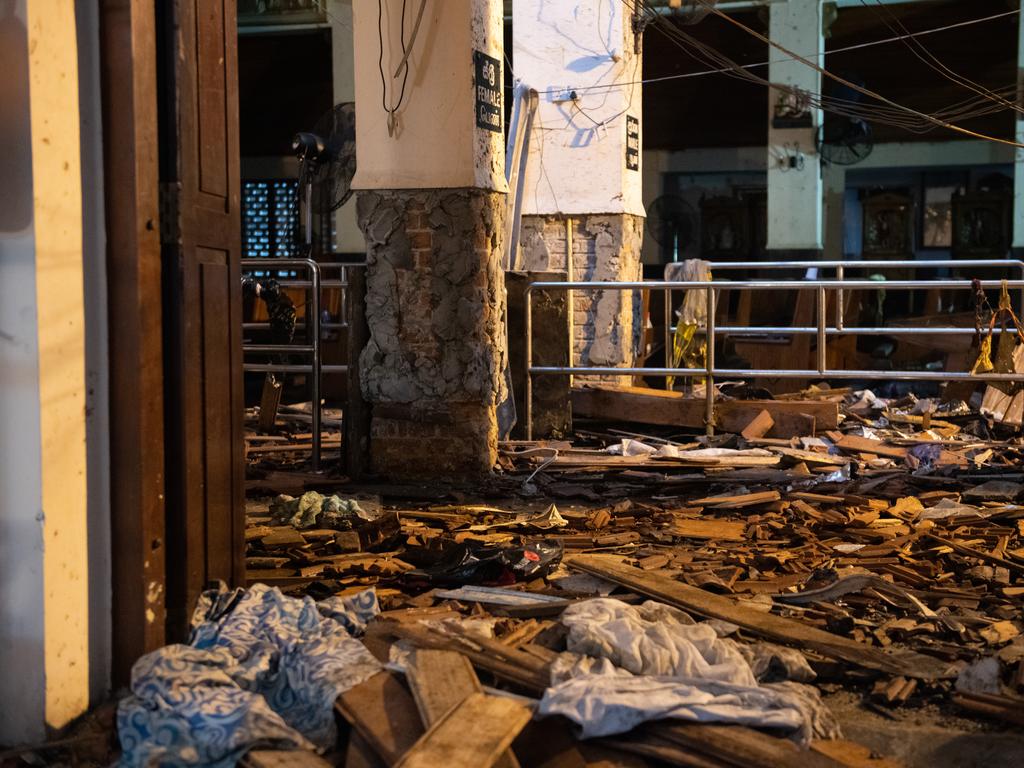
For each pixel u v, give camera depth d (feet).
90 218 9.32
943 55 59.16
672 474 21.07
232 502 11.36
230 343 11.26
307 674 9.41
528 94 31.17
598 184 31.35
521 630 11.06
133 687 9.14
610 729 8.44
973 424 26.43
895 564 13.97
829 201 69.10
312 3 55.31
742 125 67.56
